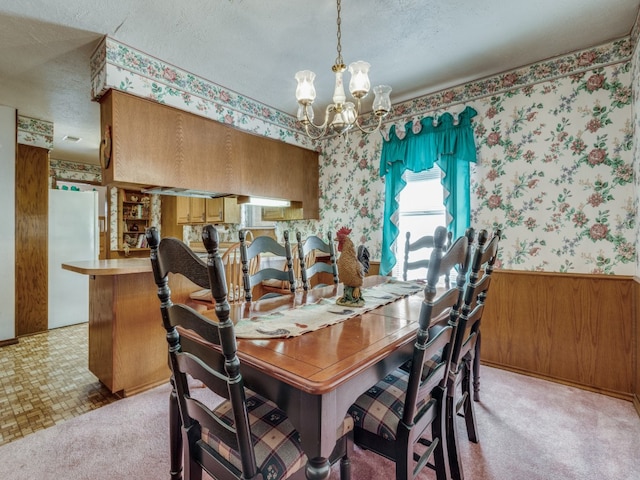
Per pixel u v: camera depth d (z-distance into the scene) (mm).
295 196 3754
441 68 2664
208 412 998
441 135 3014
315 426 845
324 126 1995
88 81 2838
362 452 1675
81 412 2039
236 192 3139
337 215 3908
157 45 2338
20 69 2641
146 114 2465
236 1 1888
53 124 3873
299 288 2936
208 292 2551
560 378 2465
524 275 2627
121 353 2221
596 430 1844
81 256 4223
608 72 2311
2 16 1994
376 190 3562
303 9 1961
